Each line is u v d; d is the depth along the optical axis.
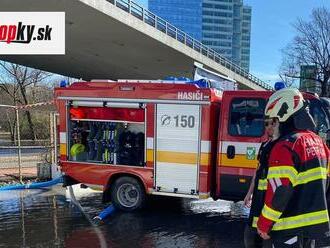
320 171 3.70
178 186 8.69
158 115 8.78
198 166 8.52
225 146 8.38
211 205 10.13
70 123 9.54
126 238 7.39
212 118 8.50
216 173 8.52
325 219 3.69
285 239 3.68
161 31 33.56
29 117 40.50
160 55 38.53
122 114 9.12
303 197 3.65
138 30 29.97
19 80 50.84
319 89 61.78
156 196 10.09
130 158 9.08
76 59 39.91
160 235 7.59
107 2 26.08
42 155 18.42
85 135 9.48
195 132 8.52
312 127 3.83
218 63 47.62
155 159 8.83
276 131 3.84
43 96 53.44
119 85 9.05
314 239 3.84
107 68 45.66
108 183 9.24
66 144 9.53
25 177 13.75
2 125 47.38
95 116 9.33
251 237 4.08
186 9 98.62
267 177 3.68
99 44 34.09
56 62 41.38
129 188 9.20
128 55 38.56
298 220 3.66
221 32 100.75
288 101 3.75
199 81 8.64
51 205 9.96
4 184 12.54
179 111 8.63
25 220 8.55
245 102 8.24
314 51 60.66
